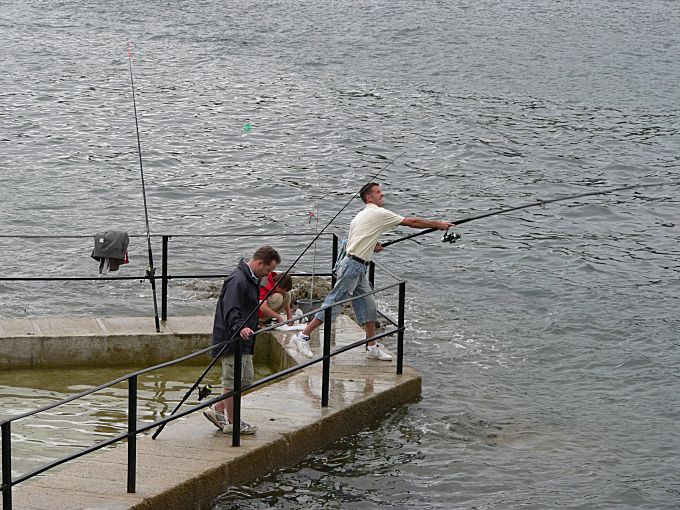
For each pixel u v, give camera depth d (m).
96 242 13.29
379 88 37.88
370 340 12.40
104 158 27.88
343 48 45.00
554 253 20.98
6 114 32.31
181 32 47.78
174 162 27.83
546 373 14.52
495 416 12.83
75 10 52.72
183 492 9.66
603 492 10.84
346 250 12.76
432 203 24.94
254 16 52.06
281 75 39.75
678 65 42.84
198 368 13.81
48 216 22.58
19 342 13.32
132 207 23.67
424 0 57.41
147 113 33.34
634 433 12.47
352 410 11.88
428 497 10.59
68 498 9.23
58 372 13.35
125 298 17.52
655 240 22.11
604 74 40.97
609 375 14.50
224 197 24.86
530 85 38.94
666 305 17.78
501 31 49.03
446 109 34.91
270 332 14.09
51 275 18.67
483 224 23.17
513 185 26.59
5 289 17.75
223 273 19.27
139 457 10.23
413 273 19.52
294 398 12.02
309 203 24.64
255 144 30.03
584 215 24.05
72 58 41.47
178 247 20.80
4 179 25.34
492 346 15.53
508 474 11.19
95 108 33.72
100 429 11.47
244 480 10.42
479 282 18.98
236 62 41.91
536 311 17.38
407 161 28.67
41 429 11.41
